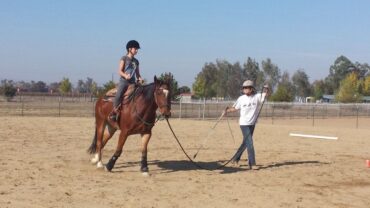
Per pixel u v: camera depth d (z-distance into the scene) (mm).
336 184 10672
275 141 20531
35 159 12680
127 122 10734
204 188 9633
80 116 36094
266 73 125688
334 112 59562
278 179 10984
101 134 11742
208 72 131250
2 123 24219
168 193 9031
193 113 47219
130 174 10984
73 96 95875
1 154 13375
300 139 21922
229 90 124312
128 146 16547
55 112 40719
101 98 11734
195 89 96000
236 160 12836
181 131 23938
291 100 85875
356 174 12125
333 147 18859
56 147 15445
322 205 8531
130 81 11016
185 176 10953
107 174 10883
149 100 10539
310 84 148750
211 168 12344
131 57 11031
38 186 9219
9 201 7938
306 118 47500
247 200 8711
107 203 8078
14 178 9930
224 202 8484
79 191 8914
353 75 129750
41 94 106938
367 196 9492
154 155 14469
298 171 12250
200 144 18094
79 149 15094
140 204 8086
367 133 27312
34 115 35375
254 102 12258
